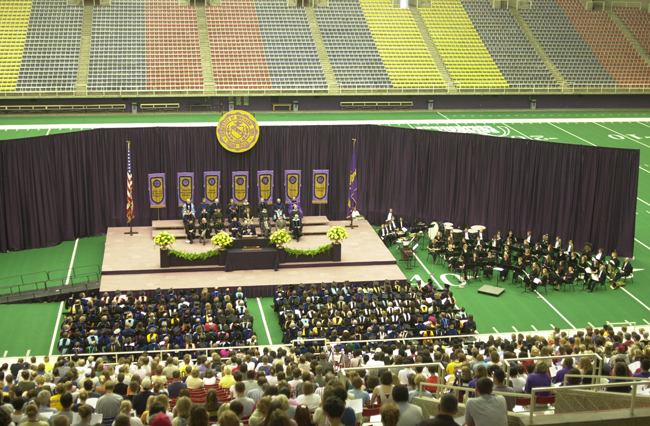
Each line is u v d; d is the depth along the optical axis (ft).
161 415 41.88
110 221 153.07
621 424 42.55
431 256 145.59
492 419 38.42
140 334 104.12
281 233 133.08
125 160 150.82
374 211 162.71
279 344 109.60
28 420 44.93
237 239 134.31
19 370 79.71
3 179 140.77
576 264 133.69
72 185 147.84
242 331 105.81
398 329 107.34
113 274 128.77
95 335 102.63
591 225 145.38
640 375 57.41
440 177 156.46
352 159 152.35
